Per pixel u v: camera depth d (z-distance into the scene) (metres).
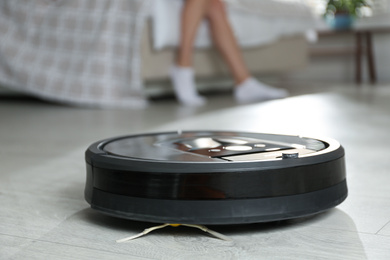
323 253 0.65
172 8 2.71
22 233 0.74
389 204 0.86
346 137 1.59
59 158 1.31
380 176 1.07
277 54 3.69
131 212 0.73
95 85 2.61
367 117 2.07
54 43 2.74
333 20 4.90
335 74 5.06
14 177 1.10
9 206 0.88
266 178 0.70
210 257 0.64
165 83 3.04
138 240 0.70
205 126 1.90
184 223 0.70
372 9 5.02
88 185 0.80
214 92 3.49
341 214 0.81
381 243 0.68
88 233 0.74
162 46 2.66
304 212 0.73
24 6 2.81
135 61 2.58
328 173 0.76
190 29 2.73
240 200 0.69
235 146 0.83
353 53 4.71
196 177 0.69
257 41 3.27
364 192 0.94
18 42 2.80
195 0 2.71
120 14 2.60
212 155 0.77
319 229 0.74
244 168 0.69
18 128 1.91
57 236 0.73
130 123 2.02
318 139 0.89
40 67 2.74
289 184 0.71
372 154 1.30
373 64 4.79
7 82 2.79
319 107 2.48
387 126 1.81
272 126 1.87
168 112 2.38
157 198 0.71
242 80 2.98
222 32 2.93
